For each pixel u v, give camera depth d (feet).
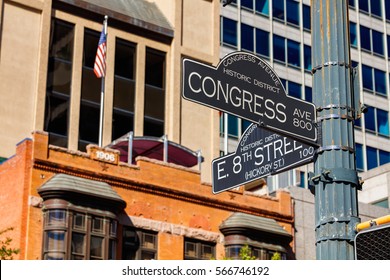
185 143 286.46
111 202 199.62
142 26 291.38
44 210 194.29
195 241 215.31
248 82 63.26
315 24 68.23
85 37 281.54
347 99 65.26
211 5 315.17
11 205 197.88
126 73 285.02
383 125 421.59
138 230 207.51
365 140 411.13
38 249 191.52
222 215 222.07
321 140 64.49
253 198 228.84
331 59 66.33
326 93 65.46
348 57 66.85
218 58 308.60
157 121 286.66
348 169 62.95
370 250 54.13
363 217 253.03
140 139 230.07
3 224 198.29
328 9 67.77
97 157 208.23
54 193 193.98
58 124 265.95
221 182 70.54
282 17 404.36
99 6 284.41
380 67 433.07
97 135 272.10
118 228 203.92
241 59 63.57
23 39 269.85
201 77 61.00
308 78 401.49
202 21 310.45
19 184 197.67
